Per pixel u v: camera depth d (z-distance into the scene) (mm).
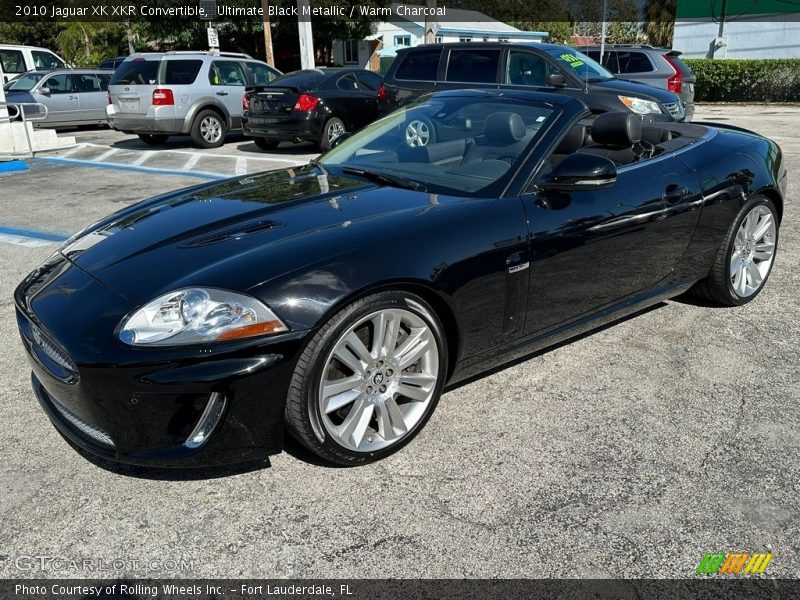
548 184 2973
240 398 2230
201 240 2625
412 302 2541
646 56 11711
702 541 2201
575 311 3199
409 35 33625
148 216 3055
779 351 3588
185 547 2172
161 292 2309
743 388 3193
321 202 2943
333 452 2471
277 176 3551
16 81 14477
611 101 8445
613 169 2900
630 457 2648
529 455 2662
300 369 2312
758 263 4281
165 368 2172
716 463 2607
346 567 2088
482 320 2789
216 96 11617
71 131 14781
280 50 31547
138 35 28484
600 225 3123
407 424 2684
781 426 2865
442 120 3516
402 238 2555
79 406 2328
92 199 7301
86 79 14539
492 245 2742
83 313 2346
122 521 2291
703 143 3949
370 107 11156
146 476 2533
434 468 2582
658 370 3379
